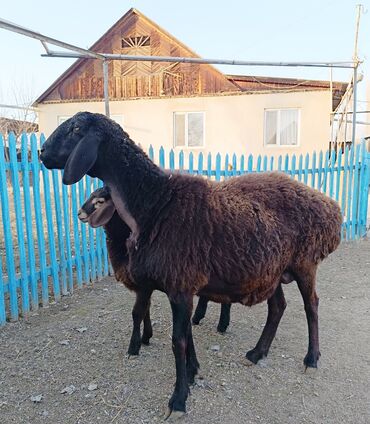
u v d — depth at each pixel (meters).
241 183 3.24
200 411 2.86
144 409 2.88
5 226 4.26
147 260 2.76
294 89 15.27
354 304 4.87
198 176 3.11
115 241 3.15
